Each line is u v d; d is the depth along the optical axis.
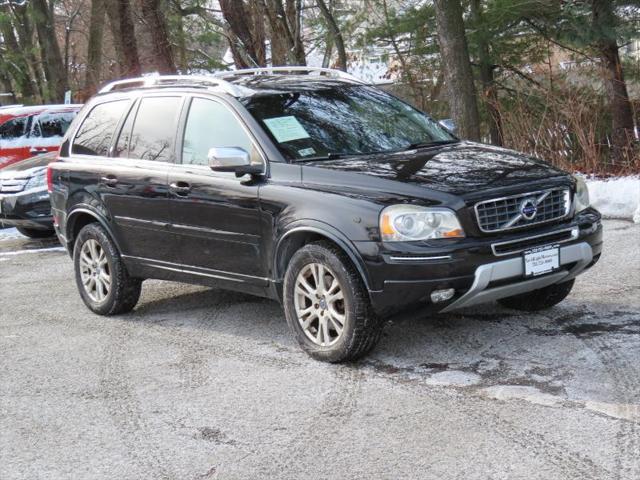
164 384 5.68
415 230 5.34
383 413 4.88
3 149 15.91
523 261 5.47
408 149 6.43
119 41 21.06
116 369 6.09
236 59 18.03
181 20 21.98
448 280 5.28
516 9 16.16
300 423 4.83
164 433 4.83
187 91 6.92
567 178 5.90
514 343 5.95
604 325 6.23
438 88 19.11
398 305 5.41
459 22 13.40
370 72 21.33
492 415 4.73
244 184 6.16
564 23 15.84
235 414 5.04
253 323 7.07
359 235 5.45
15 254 12.01
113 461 4.50
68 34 29.48
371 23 18.48
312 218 5.68
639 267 8.09
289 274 5.93
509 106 16.97
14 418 5.23
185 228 6.66
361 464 4.25
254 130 6.26
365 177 5.67
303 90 6.82
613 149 14.24
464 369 5.51
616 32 14.60
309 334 5.94
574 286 7.49
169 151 6.88
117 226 7.29
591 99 15.19
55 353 6.62
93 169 7.46
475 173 5.71
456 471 4.09
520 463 4.12
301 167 5.96
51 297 8.74
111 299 7.54
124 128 7.38
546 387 5.08
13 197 12.71
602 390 4.97
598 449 4.20
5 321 7.80
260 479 4.17
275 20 16.69
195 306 7.82
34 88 26.48
